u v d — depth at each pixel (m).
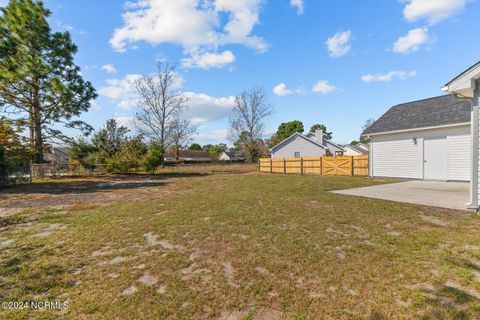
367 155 14.31
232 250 3.38
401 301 2.13
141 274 2.76
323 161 16.97
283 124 48.69
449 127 10.53
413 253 3.12
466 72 5.30
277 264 2.91
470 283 2.38
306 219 4.84
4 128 15.73
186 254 3.30
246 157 37.28
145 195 8.70
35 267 2.96
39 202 7.39
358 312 2.00
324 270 2.72
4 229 4.57
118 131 22.38
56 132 17.52
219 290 2.39
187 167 31.20
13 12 13.57
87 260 3.16
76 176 17.91
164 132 28.20
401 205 5.85
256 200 7.01
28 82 14.90
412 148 11.87
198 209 5.99
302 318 1.95
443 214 5.00
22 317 2.03
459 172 10.32
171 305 2.16
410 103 13.98
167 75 27.55
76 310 2.12
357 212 5.29
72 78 16.59
